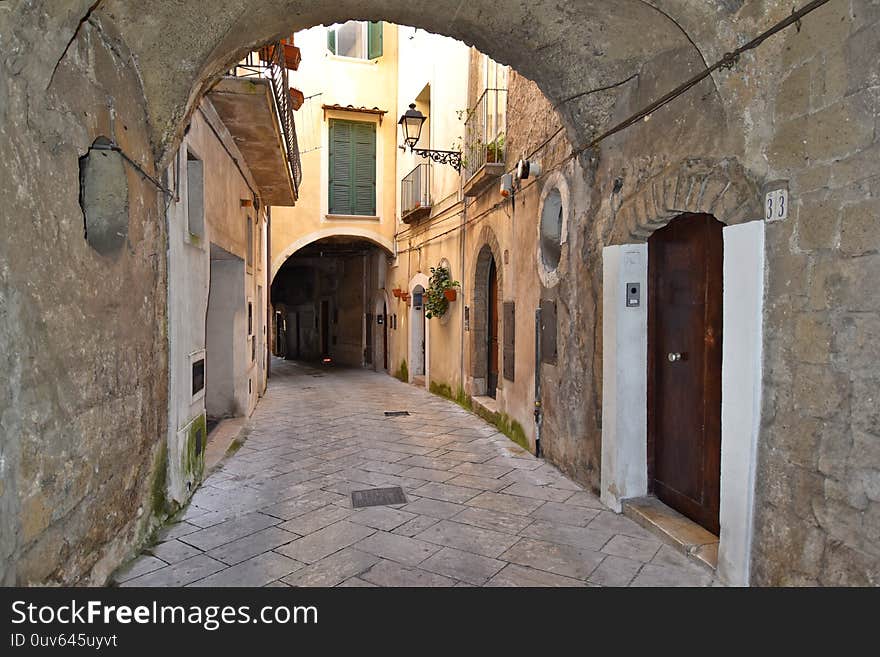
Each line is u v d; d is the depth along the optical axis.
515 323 7.56
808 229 2.68
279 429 8.30
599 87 4.54
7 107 2.09
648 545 3.94
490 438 7.64
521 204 7.34
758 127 2.98
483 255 9.57
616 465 4.64
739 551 3.14
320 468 6.05
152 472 4.05
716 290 3.90
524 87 7.16
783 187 2.83
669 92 3.82
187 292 4.90
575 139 5.09
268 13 3.84
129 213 3.45
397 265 15.83
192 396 5.12
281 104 7.12
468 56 9.88
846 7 2.46
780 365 2.87
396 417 9.37
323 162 15.48
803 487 2.72
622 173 4.53
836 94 2.52
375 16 4.23
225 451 6.64
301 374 17.36
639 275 4.62
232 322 8.68
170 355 4.44
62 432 2.58
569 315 5.67
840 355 2.52
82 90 2.79
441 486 5.38
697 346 4.12
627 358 4.63
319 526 4.31
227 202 6.91
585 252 5.27
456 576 3.47
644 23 3.72
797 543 2.75
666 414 4.52
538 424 6.51
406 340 15.01
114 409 3.24
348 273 20.75
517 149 7.48
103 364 3.05
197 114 5.21
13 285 2.14
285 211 15.23
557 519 4.47
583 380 5.34
